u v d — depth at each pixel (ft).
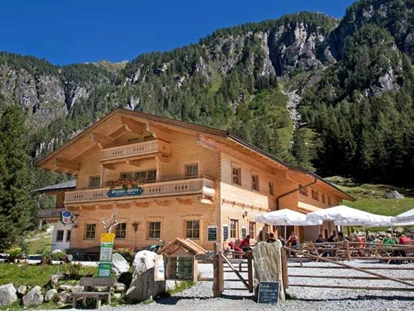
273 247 35.17
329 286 35.14
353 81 554.46
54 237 99.86
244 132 347.97
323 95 575.79
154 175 82.38
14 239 79.77
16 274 50.85
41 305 42.50
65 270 51.31
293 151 321.93
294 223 72.84
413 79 515.09
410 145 243.81
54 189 108.37
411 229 121.08
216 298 36.76
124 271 46.39
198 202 74.13
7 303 44.14
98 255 78.74
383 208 163.53
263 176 90.33
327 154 306.14
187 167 78.48
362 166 265.95
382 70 540.93
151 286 39.73
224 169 74.74
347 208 71.00
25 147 89.04
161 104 640.99
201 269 55.72
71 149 89.76
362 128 318.24
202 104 599.57
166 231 76.33
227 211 73.61
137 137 86.17
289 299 34.63
